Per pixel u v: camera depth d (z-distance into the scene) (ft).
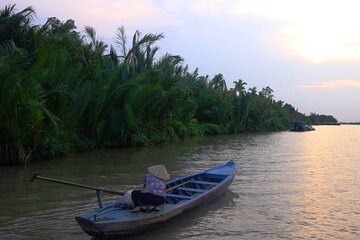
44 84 63.67
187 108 136.05
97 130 80.33
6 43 65.82
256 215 30.71
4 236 25.26
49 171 51.21
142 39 94.02
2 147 55.77
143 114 97.45
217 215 30.42
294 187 42.24
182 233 25.91
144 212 25.73
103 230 23.39
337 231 27.20
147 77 89.97
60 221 28.48
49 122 61.57
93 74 79.20
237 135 172.65
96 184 42.70
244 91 205.46
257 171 54.34
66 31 91.50
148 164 59.21
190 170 54.85
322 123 596.70
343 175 50.93
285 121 270.67
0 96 52.95
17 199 35.09
